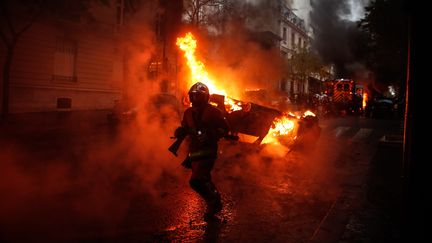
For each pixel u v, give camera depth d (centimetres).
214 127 419
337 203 478
